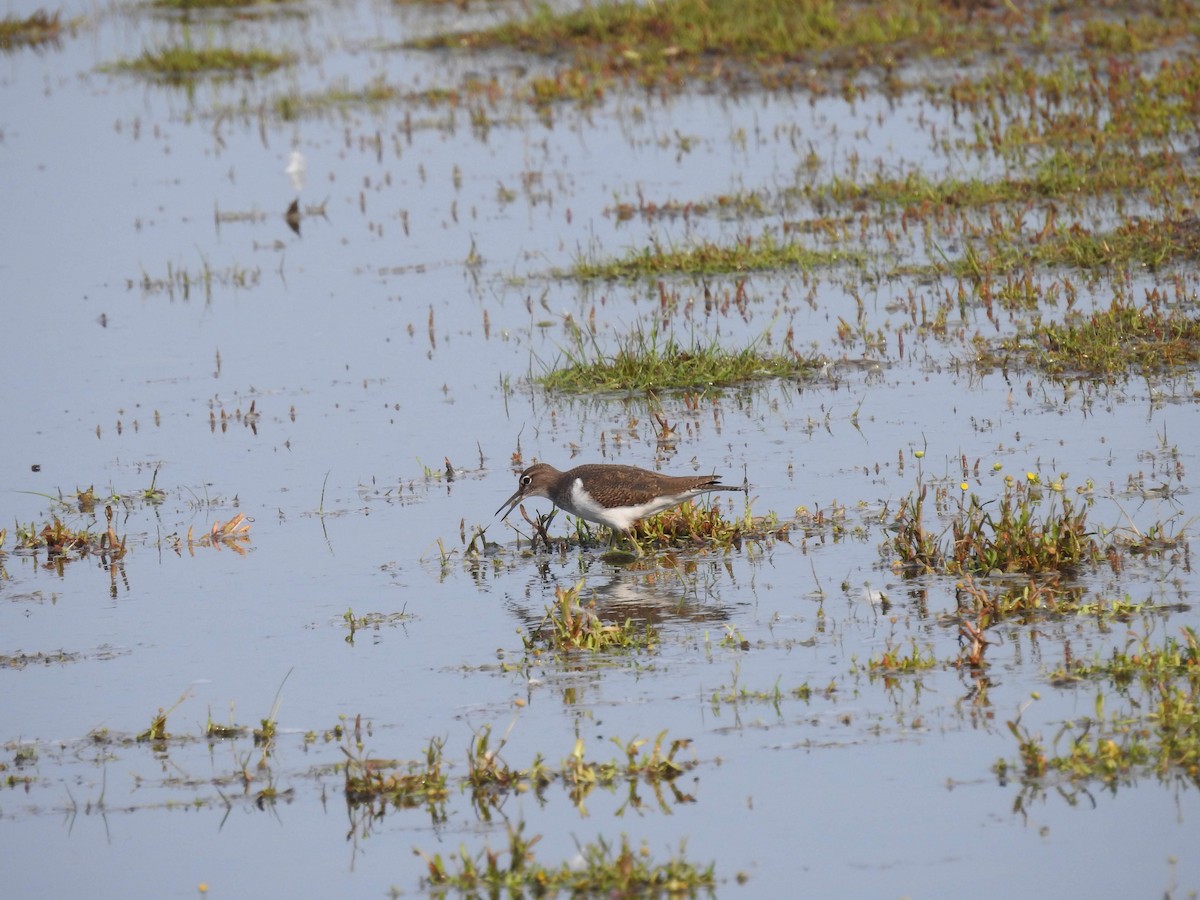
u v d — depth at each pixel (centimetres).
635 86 3281
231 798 1022
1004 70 3034
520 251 2380
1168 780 964
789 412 1720
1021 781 975
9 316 2228
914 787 975
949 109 2906
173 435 1764
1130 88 2764
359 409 1819
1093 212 2269
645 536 1436
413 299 2211
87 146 3186
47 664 1228
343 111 3338
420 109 3312
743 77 3244
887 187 2444
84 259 2484
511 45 3672
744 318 2028
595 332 2019
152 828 991
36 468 1681
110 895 921
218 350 2052
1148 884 870
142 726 1121
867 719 1060
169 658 1230
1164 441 1527
